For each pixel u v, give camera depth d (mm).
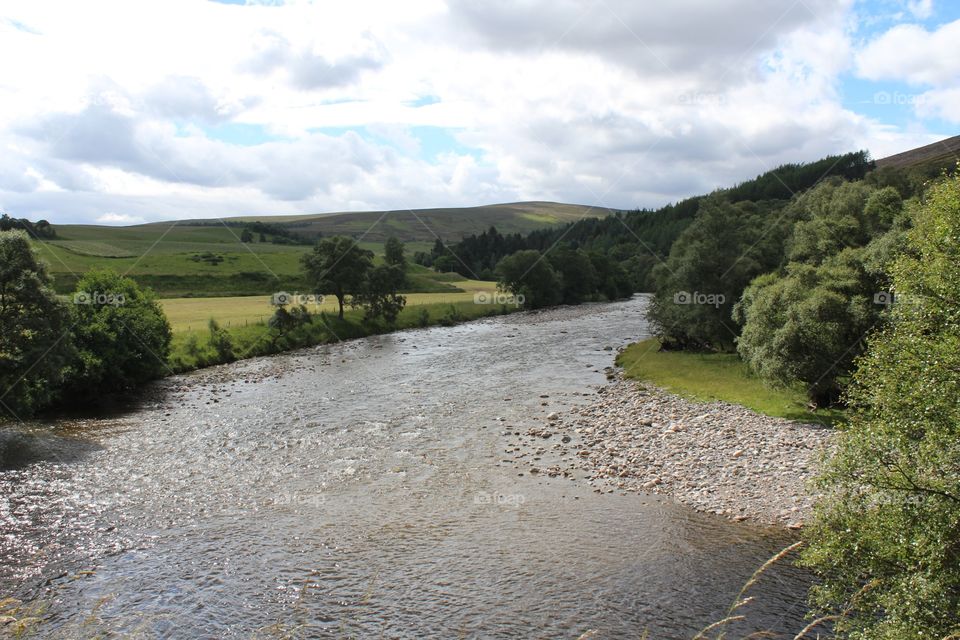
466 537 21062
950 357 13250
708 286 58875
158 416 38781
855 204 50344
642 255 165625
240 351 64375
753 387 42500
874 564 13391
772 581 17891
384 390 46219
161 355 53531
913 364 13836
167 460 29469
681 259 62031
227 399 43875
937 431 12797
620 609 16641
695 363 53969
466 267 183875
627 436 32312
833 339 32719
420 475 27141
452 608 16812
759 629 15477
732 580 18016
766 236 66312
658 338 69125
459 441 32281
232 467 28422
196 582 18266
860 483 14023
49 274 36938
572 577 18359
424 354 65438
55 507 23812
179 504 24094
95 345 44969
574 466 28141
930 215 17328
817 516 14906
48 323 35594
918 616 11914
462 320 100812
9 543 20859
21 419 37094
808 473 25469
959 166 16281
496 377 51250
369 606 16938
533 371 54031
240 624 16125
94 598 17422
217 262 145125
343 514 23062
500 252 196875
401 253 104062
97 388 44375
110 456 30141
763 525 21625
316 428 35188
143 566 19250
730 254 59406
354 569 18984
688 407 38250
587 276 138750
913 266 15719
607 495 24719
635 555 19656
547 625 15969
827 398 34906
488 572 18703
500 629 15844
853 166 194000
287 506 23828
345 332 82188
